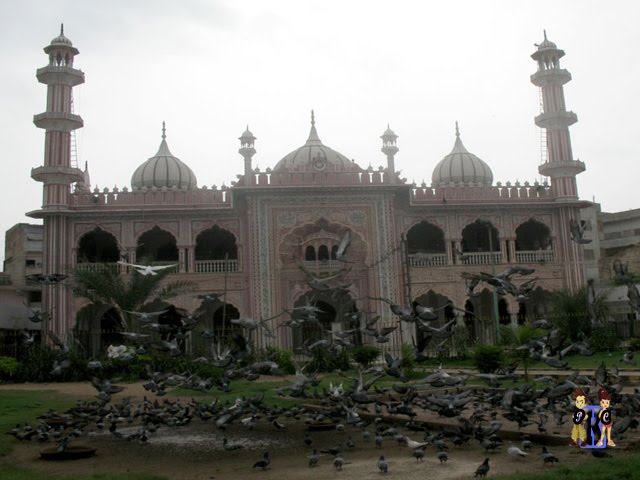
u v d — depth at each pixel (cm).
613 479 428
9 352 1694
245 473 538
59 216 1983
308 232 2089
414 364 1455
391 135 2141
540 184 2228
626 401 608
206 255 2272
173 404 849
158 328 751
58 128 2036
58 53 2080
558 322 1812
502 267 2117
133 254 2008
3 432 752
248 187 2023
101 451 654
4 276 2669
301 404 933
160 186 2297
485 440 558
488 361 1284
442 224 2127
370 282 2047
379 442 613
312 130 2486
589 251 3166
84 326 2028
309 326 2016
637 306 965
